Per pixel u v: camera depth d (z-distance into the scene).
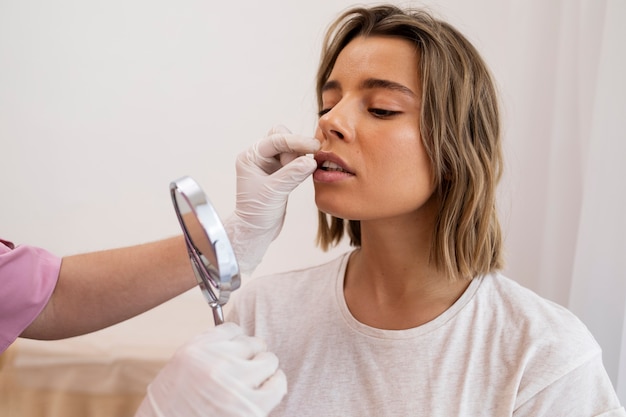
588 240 1.35
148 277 0.86
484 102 0.84
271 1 1.87
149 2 1.93
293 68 1.89
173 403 0.68
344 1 1.83
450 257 0.81
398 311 0.83
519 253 1.65
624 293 1.31
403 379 0.78
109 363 1.42
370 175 0.77
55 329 0.88
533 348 0.75
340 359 0.83
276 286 0.94
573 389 0.73
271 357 0.72
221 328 0.72
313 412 0.81
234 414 0.66
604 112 1.30
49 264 0.86
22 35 1.99
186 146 1.98
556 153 1.51
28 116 2.03
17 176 2.05
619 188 1.30
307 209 1.92
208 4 1.90
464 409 0.74
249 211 0.85
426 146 0.78
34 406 1.42
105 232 2.06
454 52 0.80
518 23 1.60
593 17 1.40
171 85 1.96
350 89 0.80
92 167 2.03
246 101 1.93
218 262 0.58
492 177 0.84
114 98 1.99
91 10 1.95
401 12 0.84
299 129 1.92
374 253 0.84
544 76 1.59
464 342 0.79
